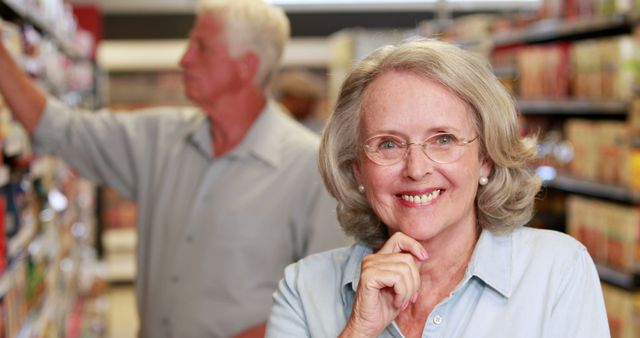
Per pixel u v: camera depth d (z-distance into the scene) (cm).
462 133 159
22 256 311
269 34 285
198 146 290
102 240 959
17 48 309
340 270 179
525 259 166
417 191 158
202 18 284
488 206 168
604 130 492
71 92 546
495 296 162
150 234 299
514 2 1076
